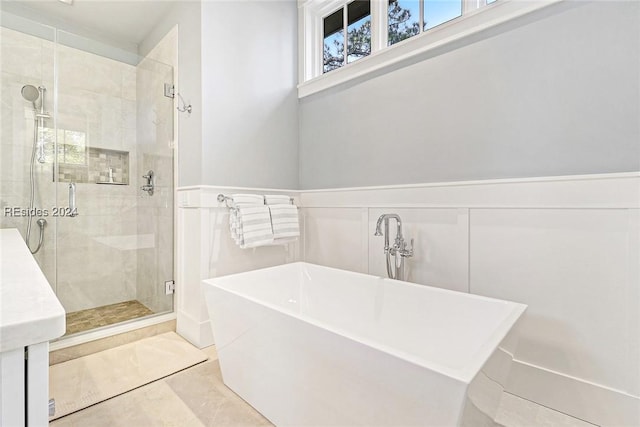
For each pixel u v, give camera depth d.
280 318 1.24
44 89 2.35
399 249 1.92
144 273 2.69
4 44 2.20
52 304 0.48
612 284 1.31
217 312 1.60
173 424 1.36
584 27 1.40
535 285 1.51
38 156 2.31
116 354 1.98
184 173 2.29
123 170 2.73
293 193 2.71
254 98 2.44
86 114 2.54
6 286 0.58
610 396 1.31
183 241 2.27
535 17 1.53
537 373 1.49
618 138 1.32
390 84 2.13
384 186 2.13
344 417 1.07
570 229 1.41
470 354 1.39
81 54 2.52
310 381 1.17
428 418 0.86
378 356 0.94
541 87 1.51
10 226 2.19
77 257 2.48
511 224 1.58
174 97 2.40
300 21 2.80
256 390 1.43
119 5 2.46
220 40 2.22
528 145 1.55
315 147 2.66
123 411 1.44
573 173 1.43
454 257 1.79
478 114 1.72
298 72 2.81
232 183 2.28
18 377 0.41
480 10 1.69
